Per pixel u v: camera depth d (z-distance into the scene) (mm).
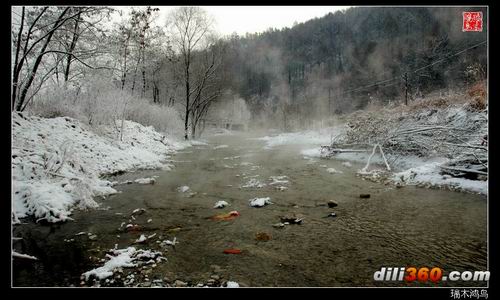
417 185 10516
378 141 15203
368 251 5527
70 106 15289
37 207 7160
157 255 5363
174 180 11672
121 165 13508
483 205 8109
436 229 6531
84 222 7008
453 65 43531
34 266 4980
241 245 5785
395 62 61531
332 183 11109
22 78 12773
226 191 9977
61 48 14812
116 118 17734
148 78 31672
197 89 32938
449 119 13938
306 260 5191
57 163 9305
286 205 8398
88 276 4637
